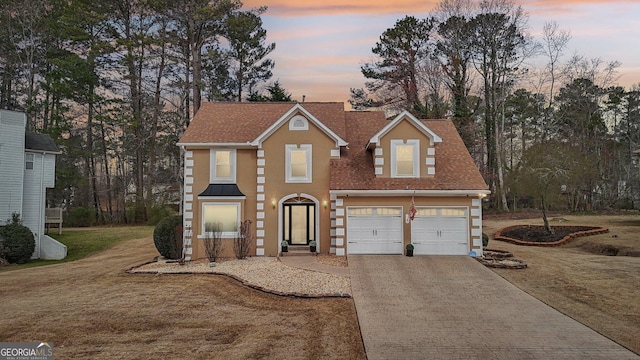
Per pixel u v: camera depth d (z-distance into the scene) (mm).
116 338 10453
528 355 9516
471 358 9336
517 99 48625
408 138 21094
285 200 21625
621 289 14602
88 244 29703
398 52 42750
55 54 43406
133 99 42562
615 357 9406
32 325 11406
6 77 43531
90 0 40312
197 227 21766
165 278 16812
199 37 42000
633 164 45500
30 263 25156
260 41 46125
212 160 22125
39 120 44250
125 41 38969
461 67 41844
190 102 44875
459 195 20297
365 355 9461
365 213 20578
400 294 14203
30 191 27391
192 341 10242
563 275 16594
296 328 11156
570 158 28219
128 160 50812
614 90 47969
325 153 21812
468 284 15367
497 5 40438
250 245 21422
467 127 39906
